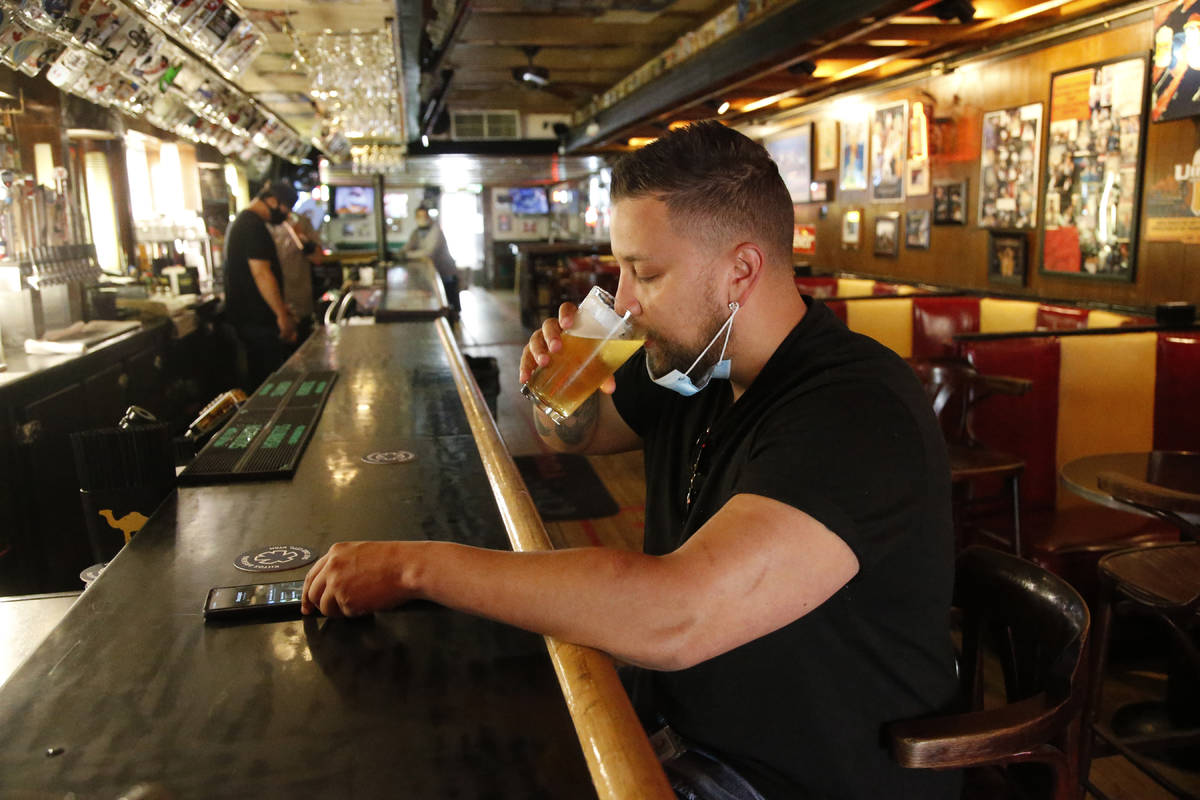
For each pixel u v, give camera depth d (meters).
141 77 3.52
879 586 1.04
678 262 1.07
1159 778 2.09
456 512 1.36
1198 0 3.62
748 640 0.90
